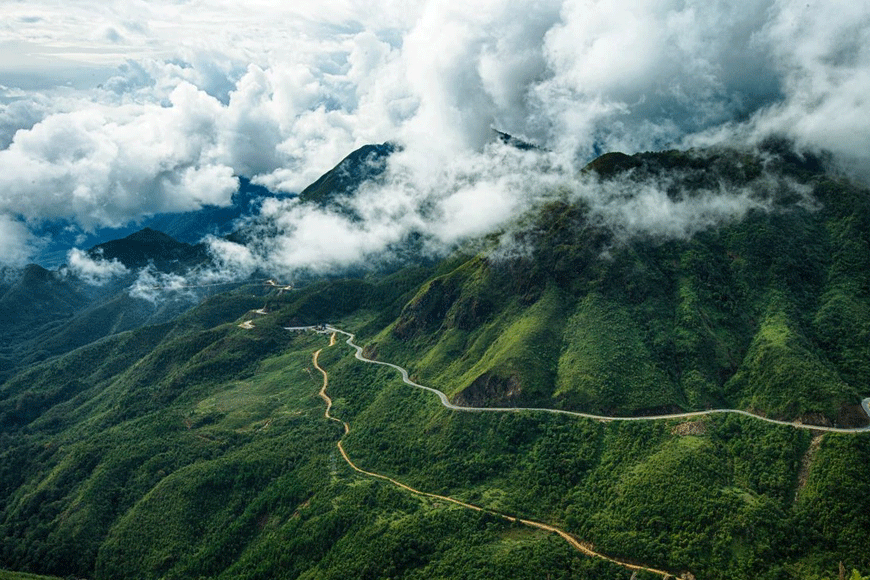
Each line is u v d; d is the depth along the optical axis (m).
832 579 198.88
